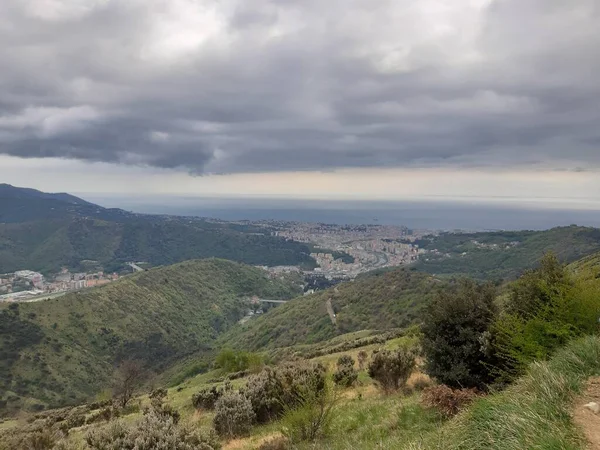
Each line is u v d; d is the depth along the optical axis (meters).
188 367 77.19
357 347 38.66
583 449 3.53
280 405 12.28
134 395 40.75
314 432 9.07
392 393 12.25
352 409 10.85
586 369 5.26
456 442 4.64
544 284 8.23
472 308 10.21
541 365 5.53
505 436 4.06
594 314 7.23
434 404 7.98
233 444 10.57
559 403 4.46
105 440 7.62
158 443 7.32
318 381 11.14
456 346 10.17
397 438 6.92
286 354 60.72
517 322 8.29
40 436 14.56
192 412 18.25
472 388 8.98
